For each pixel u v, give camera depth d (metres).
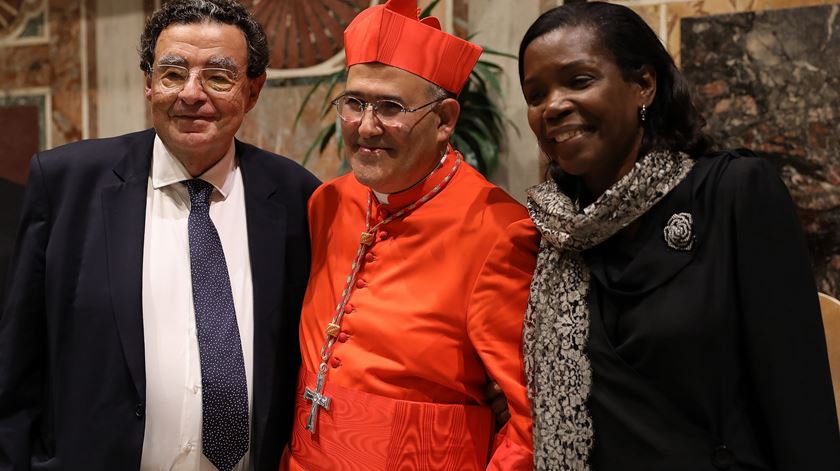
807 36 2.83
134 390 1.75
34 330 1.83
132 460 1.74
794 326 1.30
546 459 1.46
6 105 4.10
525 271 1.64
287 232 1.99
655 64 1.46
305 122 3.64
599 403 1.42
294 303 1.97
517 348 1.62
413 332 1.67
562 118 1.43
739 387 1.36
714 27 2.94
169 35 1.85
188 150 1.85
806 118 2.83
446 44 1.72
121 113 3.94
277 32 3.67
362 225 1.88
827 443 1.28
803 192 2.85
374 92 1.67
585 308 1.47
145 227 1.88
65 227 1.81
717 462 1.33
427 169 1.78
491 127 3.19
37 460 1.80
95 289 1.78
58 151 1.90
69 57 4.01
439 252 1.73
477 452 1.70
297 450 1.80
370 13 1.73
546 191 1.57
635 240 1.44
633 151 1.47
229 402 1.81
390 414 1.65
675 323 1.35
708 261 1.36
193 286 1.85
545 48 1.43
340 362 1.74
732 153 1.42
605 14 1.44
